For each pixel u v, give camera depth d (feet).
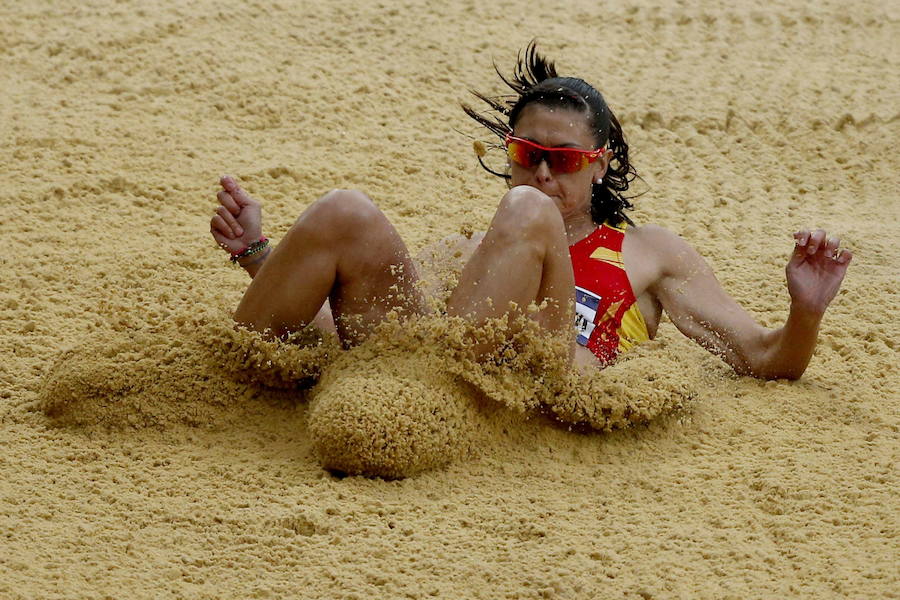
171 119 92.43
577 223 60.95
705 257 75.97
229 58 102.32
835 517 46.93
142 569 43.32
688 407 55.77
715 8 121.39
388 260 52.85
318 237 52.03
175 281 69.51
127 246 74.23
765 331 59.11
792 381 59.00
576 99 59.31
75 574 42.70
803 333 56.95
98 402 53.36
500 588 42.57
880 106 101.04
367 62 104.42
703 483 50.08
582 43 112.16
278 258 52.75
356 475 49.90
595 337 58.70
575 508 48.16
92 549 44.45
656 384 54.85
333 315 54.34
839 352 62.90
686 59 110.01
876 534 45.70
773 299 69.77
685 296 61.00
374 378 50.70
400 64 104.58
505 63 106.52
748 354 59.36
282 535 45.88
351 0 116.78
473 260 51.83
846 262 56.24
